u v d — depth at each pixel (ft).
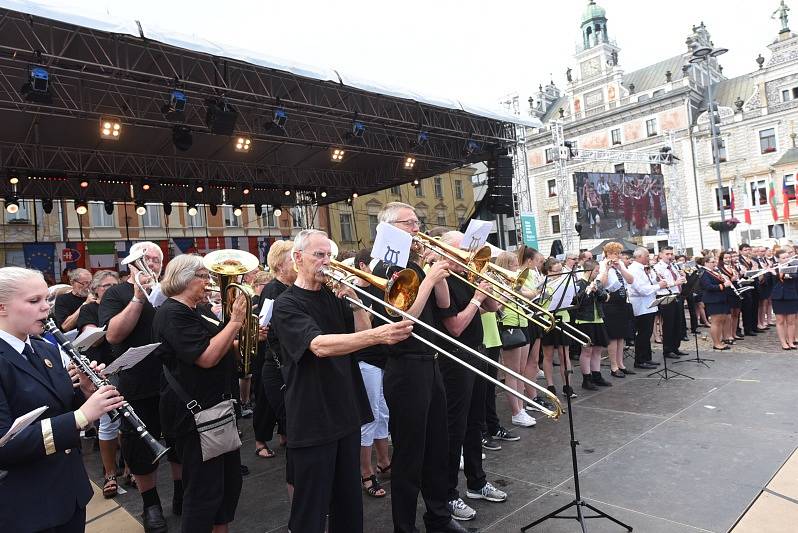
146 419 12.16
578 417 17.66
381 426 13.70
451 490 11.25
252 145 43.21
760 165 120.88
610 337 23.29
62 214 63.00
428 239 11.13
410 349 9.77
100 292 15.61
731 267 31.78
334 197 61.16
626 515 10.71
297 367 8.18
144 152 42.34
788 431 14.73
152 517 11.59
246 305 9.53
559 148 60.29
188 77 31.35
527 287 16.98
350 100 38.58
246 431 19.19
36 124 34.24
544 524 10.59
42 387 7.06
